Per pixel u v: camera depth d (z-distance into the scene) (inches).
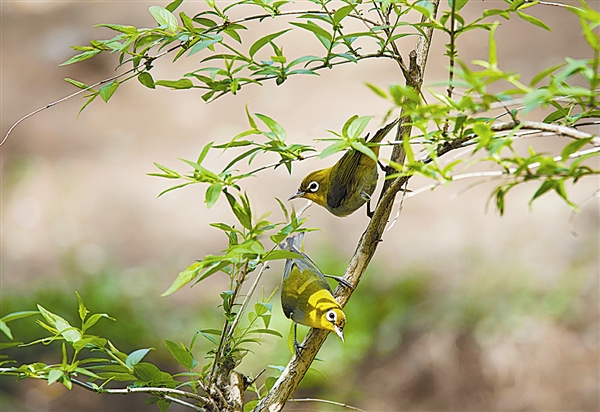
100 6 1082.1
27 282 621.9
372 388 474.6
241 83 141.3
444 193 657.6
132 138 850.8
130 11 1040.8
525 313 479.5
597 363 437.1
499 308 489.1
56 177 797.9
